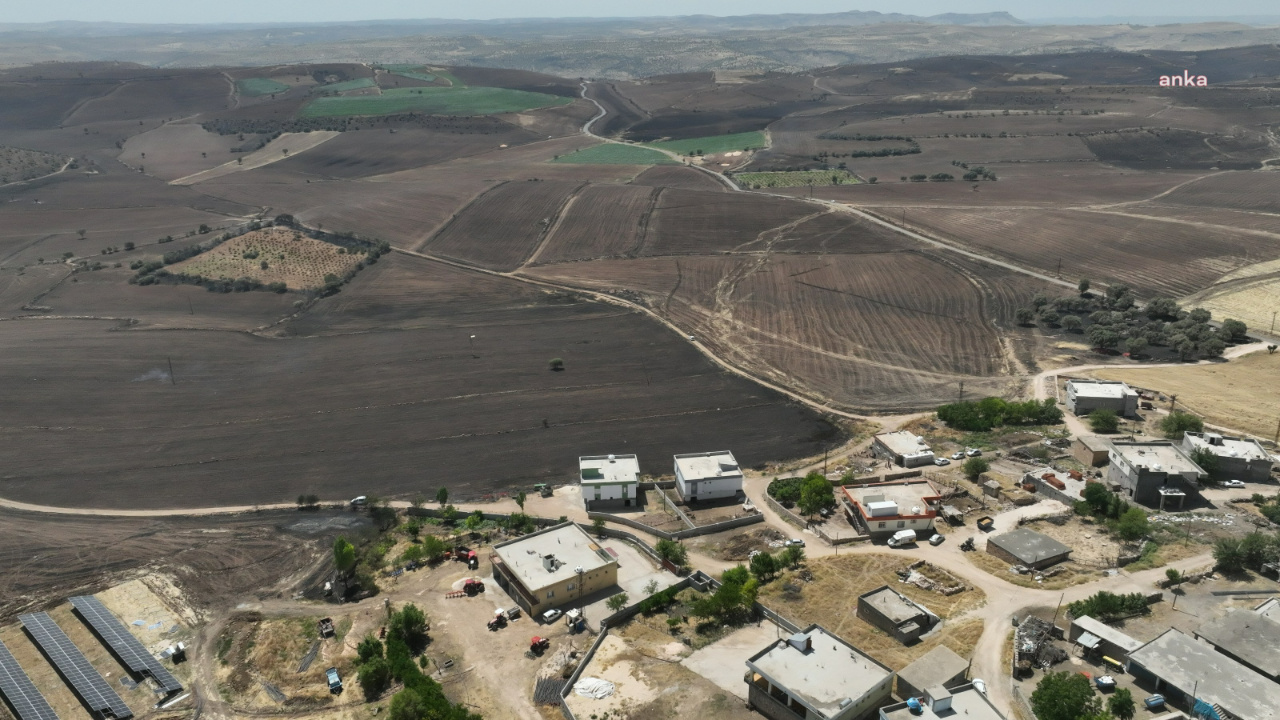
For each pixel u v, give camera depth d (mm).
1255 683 63844
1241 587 79875
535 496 108062
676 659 74688
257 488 111625
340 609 85375
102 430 128875
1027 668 69500
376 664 73625
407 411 133625
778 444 121125
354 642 79562
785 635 77250
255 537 100250
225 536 100500
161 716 71188
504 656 76625
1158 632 73125
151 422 131375
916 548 91188
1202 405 125375
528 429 126938
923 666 67250
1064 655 70875
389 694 72562
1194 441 105375
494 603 85188
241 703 72562
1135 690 66125
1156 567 83938
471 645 78375
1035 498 100625
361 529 101562
